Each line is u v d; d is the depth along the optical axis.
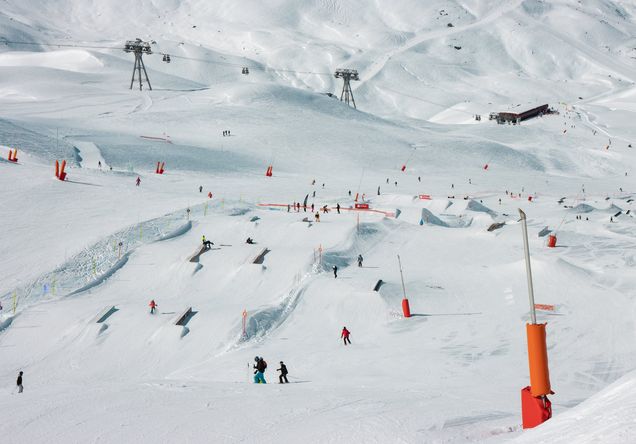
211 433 10.12
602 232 72.94
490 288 45.69
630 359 29.30
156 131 145.12
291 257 52.56
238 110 172.00
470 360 29.61
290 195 91.75
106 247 56.09
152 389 14.95
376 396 13.43
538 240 64.81
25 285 48.22
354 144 151.62
